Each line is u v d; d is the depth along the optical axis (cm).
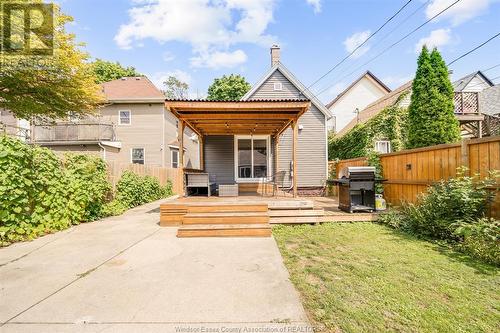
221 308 231
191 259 362
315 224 586
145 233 511
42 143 1495
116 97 1642
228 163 1053
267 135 1069
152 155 1669
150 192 1086
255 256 374
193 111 653
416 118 877
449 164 501
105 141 1534
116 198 797
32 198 472
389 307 230
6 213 423
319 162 1130
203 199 656
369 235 489
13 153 426
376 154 756
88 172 617
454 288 267
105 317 218
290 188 1105
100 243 440
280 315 220
